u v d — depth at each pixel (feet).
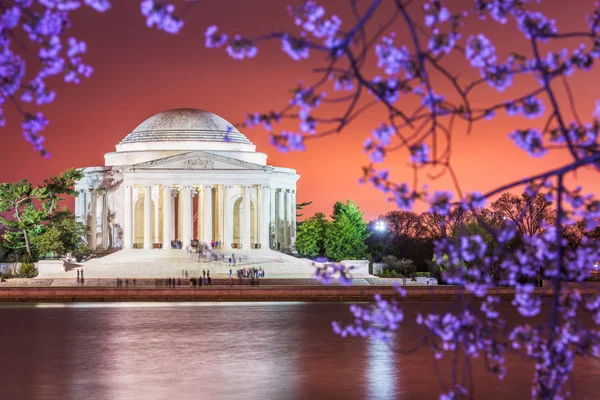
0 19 55.31
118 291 488.02
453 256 73.26
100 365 244.63
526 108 65.51
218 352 270.67
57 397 198.49
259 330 328.49
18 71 59.00
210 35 60.39
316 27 59.93
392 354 265.54
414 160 63.46
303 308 431.43
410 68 63.10
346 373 230.48
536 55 65.26
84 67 60.59
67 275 627.87
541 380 71.97
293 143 63.98
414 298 482.69
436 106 63.36
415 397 197.57
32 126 61.21
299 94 63.62
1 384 214.48
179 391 205.46
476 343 73.82
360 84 61.05
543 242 70.85
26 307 440.45
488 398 194.90
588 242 73.67
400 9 59.00
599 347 71.26
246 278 623.77
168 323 353.51
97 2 56.03
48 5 55.83
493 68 65.36
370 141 63.62
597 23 66.85
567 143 64.59
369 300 484.74
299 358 257.75
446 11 60.95
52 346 283.38
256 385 213.25
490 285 73.46
